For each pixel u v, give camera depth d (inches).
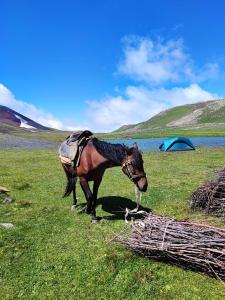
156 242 131.6
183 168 370.9
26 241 154.9
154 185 272.8
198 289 116.5
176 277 124.0
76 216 190.7
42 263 134.6
